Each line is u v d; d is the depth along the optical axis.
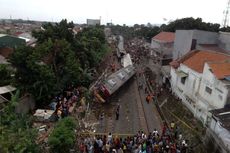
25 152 18.83
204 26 75.69
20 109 28.42
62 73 35.88
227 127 23.61
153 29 111.00
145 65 68.56
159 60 67.81
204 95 32.41
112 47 101.00
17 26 145.88
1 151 17.61
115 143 23.75
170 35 75.94
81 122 29.59
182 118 34.31
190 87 36.97
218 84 28.88
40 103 32.56
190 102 36.31
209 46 46.88
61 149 20.70
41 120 28.09
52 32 43.47
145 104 39.56
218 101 28.84
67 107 30.19
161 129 30.92
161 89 46.59
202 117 31.91
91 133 27.19
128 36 156.38
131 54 82.81
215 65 30.94
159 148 23.44
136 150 22.72
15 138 19.33
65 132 21.05
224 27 75.56
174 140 26.45
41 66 30.64
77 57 43.66
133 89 47.06
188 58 41.50
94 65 52.06
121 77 45.34
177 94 42.09
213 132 26.09
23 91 30.80
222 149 23.53
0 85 32.25
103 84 39.72
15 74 31.22
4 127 20.98
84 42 50.31
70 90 37.88
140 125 31.69
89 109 34.25
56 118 28.41
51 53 34.94
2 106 27.22
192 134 29.30
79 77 38.22
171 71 45.88
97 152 22.89
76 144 23.59
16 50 30.56
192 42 46.28
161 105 39.19
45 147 21.62
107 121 31.95
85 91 37.66
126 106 38.03
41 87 30.64
